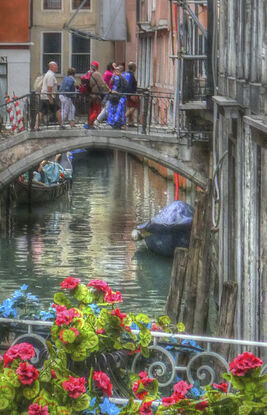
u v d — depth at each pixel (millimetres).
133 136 25875
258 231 11914
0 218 26422
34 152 26125
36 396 6164
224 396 6125
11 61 37656
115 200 32500
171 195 33875
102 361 6758
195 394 7875
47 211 30000
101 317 6828
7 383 6109
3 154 25984
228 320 12562
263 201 11531
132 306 18828
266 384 8805
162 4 38188
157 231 23438
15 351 6293
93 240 25109
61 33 50656
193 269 14242
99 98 26516
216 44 16641
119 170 41875
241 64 13227
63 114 26562
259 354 11641
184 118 25234
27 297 9383
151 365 8133
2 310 9195
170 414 6180
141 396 6512
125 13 46094
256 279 11836
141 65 45094
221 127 16141
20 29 37438
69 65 50969
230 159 15453
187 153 25266
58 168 33406
